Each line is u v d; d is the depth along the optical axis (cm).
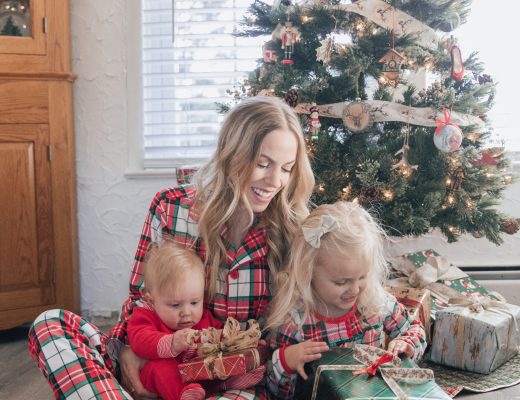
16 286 238
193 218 138
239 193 129
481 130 215
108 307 271
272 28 217
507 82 264
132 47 261
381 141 215
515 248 262
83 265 269
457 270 206
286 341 131
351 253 123
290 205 138
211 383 127
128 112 264
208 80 273
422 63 208
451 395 148
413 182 210
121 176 266
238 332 123
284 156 127
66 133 238
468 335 163
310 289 129
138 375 126
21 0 232
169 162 267
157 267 126
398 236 213
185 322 125
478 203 210
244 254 135
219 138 134
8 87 229
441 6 207
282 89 202
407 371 115
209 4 267
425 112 203
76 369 117
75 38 259
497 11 261
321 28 209
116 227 268
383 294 137
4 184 232
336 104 204
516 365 167
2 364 211
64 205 240
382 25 206
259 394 127
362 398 106
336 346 131
